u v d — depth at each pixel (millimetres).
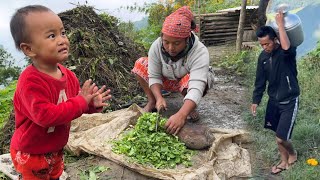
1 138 5113
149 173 3600
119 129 4363
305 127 3760
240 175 3723
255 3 14500
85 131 4414
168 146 3893
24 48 2408
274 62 3383
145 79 4781
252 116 4414
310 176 3318
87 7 6859
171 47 4043
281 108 3459
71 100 2436
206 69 4172
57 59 2408
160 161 3736
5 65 10992
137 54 6973
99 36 6516
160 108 4230
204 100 5582
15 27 2389
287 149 3549
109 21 7074
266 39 3326
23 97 2383
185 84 4438
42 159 2654
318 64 4297
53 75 2496
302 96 4090
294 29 2990
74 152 4137
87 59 5957
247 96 5578
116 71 6090
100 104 2588
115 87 5855
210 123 4762
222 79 6625
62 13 6594
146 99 5707
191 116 4816
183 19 3963
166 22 4008
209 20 11086
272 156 3814
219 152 3992
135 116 4594
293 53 3191
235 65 7305
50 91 2441
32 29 2344
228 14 11070
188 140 3971
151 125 4098
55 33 2389
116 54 6449
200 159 3830
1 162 3912
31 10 2379
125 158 3791
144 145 3875
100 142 4141
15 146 2631
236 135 4227
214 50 10016
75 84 2730
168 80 4707
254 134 4207
